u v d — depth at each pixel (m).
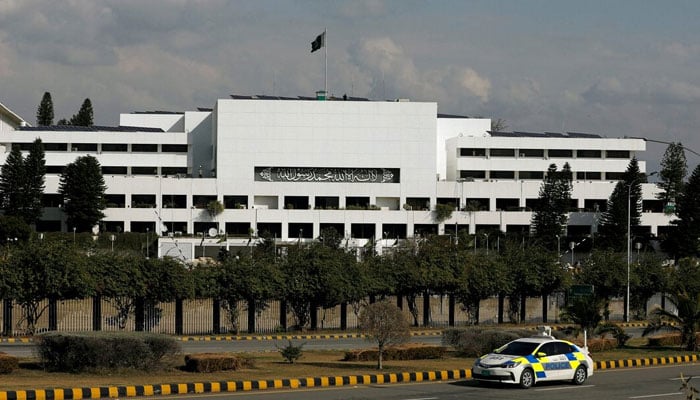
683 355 41.56
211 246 120.94
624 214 118.75
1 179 119.12
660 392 29.30
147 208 128.00
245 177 130.88
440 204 131.25
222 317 58.38
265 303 55.69
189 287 50.50
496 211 132.38
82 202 119.94
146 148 134.12
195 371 30.78
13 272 47.25
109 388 25.72
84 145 132.62
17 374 28.77
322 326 56.88
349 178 132.88
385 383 30.88
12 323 52.78
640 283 67.81
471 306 61.62
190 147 134.50
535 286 62.12
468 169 137.75
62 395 24.89
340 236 118.94
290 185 131.38
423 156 133.25
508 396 27.69
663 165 133.00
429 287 58.69
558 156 138.75
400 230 130.75
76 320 53.66
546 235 121.62
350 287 54.69
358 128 132.50
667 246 119.75
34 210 117.62
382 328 33.53
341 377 30.28
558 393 28.69
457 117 150.38
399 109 133.00
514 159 138.25
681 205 118.00
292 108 131.75
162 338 30.64
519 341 31.50
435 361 36.91
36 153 117.56
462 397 27.30
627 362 38.59
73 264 48.06
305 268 54.38
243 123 131.25
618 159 139.00
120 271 49.47
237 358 31.89
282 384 28.95
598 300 44.53
